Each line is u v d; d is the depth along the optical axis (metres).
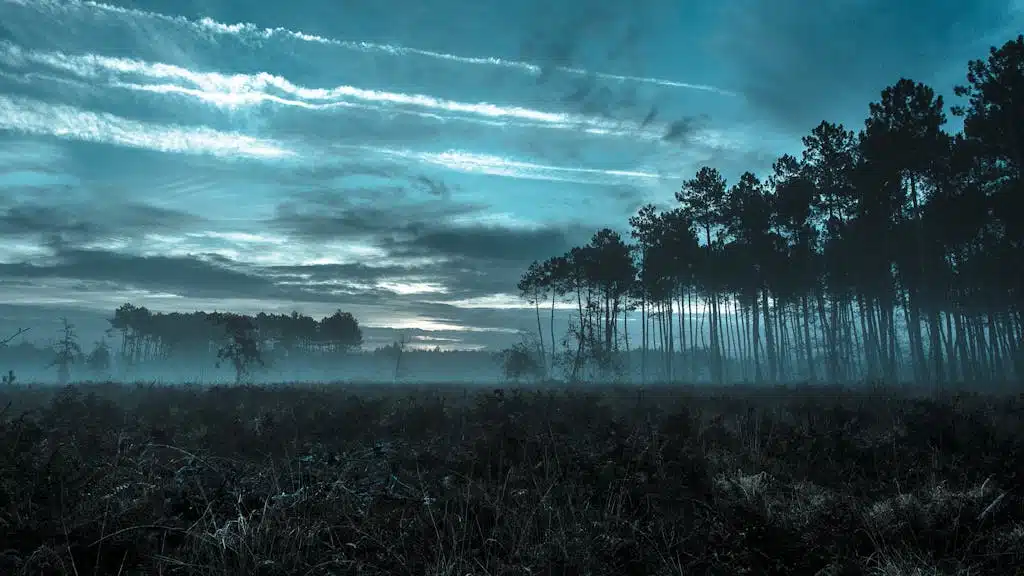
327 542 4.97
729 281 61.81
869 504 5.98
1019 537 4.77
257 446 8.88
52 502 5.03
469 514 5.55
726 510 5.38
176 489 5.93
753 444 8.66
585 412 10.90
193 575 4.32
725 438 9.02
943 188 45.03
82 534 4.58
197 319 140.75
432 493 6.03
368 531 5.09
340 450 8.59
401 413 11.79
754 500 5.46
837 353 56.59
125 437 8.37
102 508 4.96
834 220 53.34
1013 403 13.52
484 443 7.59
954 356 46.84
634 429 9.40
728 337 74.69
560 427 9.49
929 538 5.05
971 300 47.28
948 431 8.52
